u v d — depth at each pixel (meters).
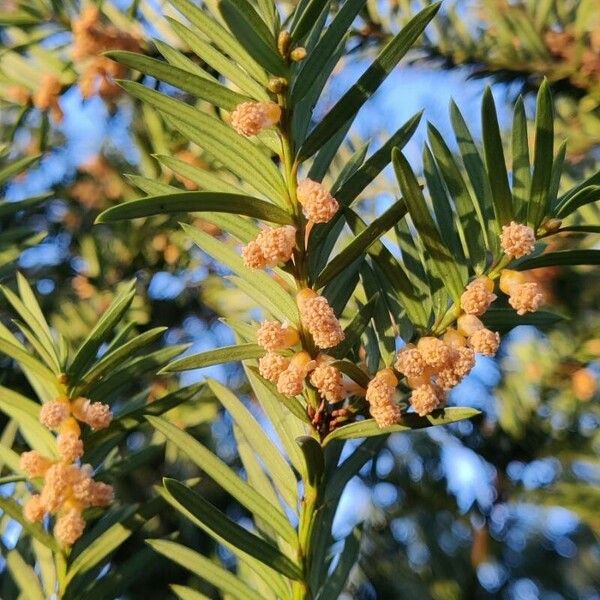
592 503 0.32
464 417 0.23
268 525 0.24
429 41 0.34
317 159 0.24
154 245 0.35
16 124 0.32
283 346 0.23
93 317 0.34
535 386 0.34
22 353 0.24
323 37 0.22
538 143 0.23
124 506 0.25
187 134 0.23
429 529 0.32
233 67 0.23
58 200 0.36
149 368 0.25
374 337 0.25
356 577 0.32
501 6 0.33
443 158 0.24
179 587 0.25
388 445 0.34
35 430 0.25
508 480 0.33
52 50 0.32
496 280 0.23
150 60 0.22
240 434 0.25
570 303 0.34
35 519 0.24
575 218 0.31
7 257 0.29
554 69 0.33
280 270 0.24
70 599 0.25
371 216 0.33
